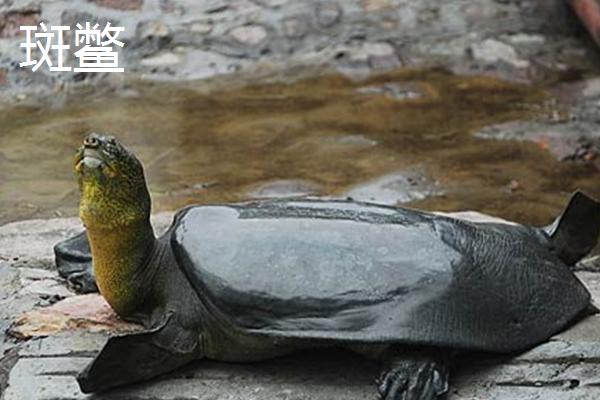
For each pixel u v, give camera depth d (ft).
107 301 22.82
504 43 52.11
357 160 40.75
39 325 23.31
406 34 52.54
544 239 23.81
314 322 20.38
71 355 22.24
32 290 25.14
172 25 51.31
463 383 21.01
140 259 22.11
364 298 20.48
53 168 39.83
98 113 45.52
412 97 47.26
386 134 43.32
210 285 20.92
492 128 43.96
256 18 52.24
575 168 40.22
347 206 22.75
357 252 21.09
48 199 37.09
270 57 50.83
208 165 40.16
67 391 21.07
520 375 21.11
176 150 41.65
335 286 20.63
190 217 22.36
